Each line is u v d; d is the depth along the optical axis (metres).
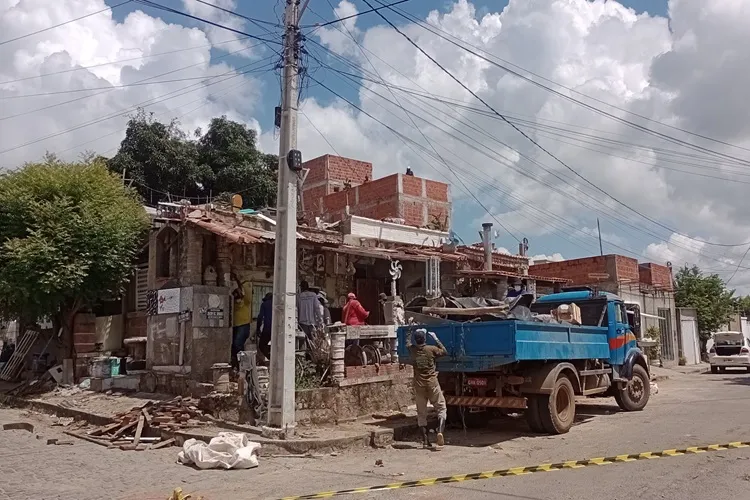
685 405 15.07
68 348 16.05
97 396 14.27
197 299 13.49
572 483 7.20
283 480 8.03
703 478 7.29
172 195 28.22
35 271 14.63
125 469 8.76
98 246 15.18
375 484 7.60
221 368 12.28
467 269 20.75
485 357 10.53
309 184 25.39
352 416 12.44
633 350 14.48
